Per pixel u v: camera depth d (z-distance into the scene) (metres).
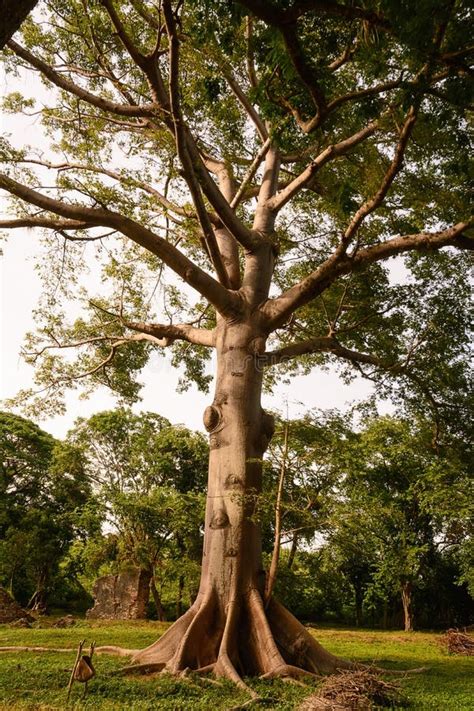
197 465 28.62
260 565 11.72
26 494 33.44
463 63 7.79
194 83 12.13
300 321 16.67
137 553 25.73
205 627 10.99
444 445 17.08
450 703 8.94
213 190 11.81
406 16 6.77
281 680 9.97
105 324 16.84
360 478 18.44
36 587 32.78
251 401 12.34
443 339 15.16
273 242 13.72
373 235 12.41
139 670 10.41
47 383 16.73
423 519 25.48
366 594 27.78
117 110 12.41
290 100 9.24
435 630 27.44
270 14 6.82
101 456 29.47
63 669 9.95
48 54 13.68
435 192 12.59
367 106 8.98
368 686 8.67
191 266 11.90
